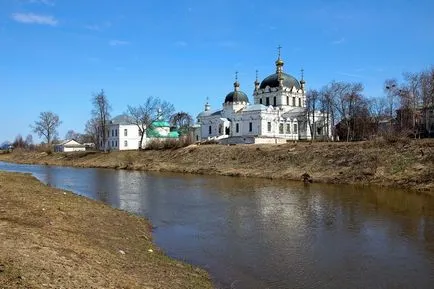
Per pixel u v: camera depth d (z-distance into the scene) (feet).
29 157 466.29
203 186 184.85
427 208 122.52
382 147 209.15
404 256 73.87
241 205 129.49
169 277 58.23
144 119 429.38
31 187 131.64
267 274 64.03
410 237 87.40
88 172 276.41
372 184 180.24
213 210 120.67
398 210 119.55
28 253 52.39
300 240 84.74
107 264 57.67
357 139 340.80
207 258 72.43
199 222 103.55
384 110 375.04
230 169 255.29
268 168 239.50
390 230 93.76
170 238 87.20
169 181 209.26
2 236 58.90
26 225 71.77
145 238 84.23
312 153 234.38
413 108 301.43
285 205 129.18
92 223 87.30
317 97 417.28
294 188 175.01
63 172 276.00
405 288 58.90
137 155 349.82
